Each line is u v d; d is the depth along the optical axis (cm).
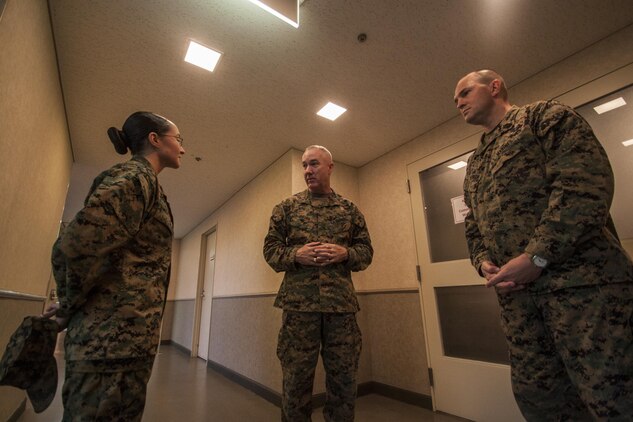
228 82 202
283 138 272
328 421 124
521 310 91
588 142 81
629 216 155
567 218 76
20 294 162
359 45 174
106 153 293
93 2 145
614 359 70
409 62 187
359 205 316
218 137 269
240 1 146
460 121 240
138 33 163
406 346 246
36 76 144
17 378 69
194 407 235
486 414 191
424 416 208
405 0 148
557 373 84
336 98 219
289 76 197
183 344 545
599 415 70
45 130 177
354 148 290
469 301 214
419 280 246
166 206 102
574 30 167
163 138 108
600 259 77
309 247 131
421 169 263
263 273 303
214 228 488
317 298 128
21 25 116
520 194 92
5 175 124
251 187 360
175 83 202
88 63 182
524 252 83
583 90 177
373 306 280
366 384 261
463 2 149
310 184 153
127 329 77
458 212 232
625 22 162
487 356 199
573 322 76
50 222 237
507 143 99
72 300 73
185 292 589
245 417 214
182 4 147
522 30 166
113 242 76
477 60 187
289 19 143
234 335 343
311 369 125
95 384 72
